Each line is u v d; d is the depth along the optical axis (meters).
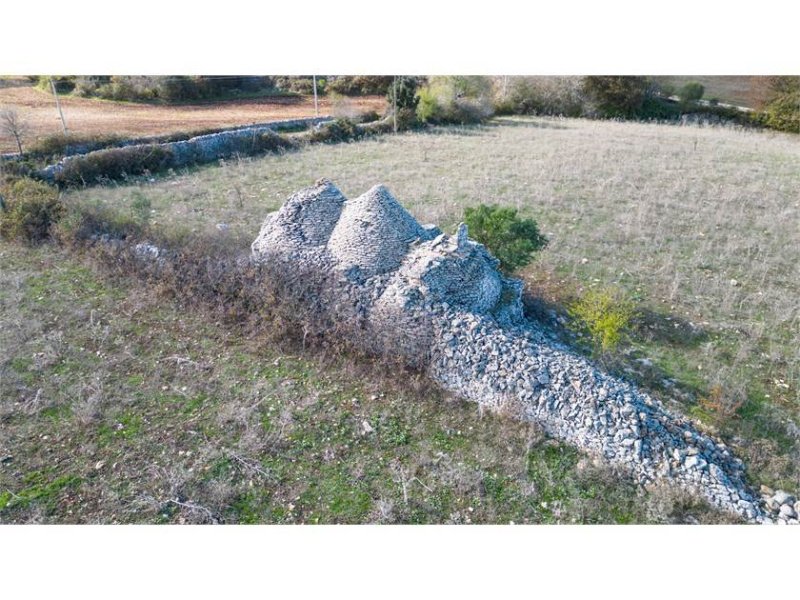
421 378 9.66
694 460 7.84
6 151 20.27
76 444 8.40
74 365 10.07
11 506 7.39
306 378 9.80
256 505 7.51
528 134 26.89
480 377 9.18
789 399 9.51
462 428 8.77
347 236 10.91
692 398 9.52
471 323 9.48
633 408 8.34
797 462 8.25
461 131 27.83
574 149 23.34
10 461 8.07
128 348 10.51
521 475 7.96
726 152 23.14
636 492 7.68
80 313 11.53
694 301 12.23
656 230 15.41
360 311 10.36
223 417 8.89
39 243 14.48
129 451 8.28
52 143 20.16
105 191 18.09
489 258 11.45
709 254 14.24
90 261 13.34
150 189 18.44
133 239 13.74
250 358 10.29
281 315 10.80
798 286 12.88
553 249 14.34
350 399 9.34
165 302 11.94
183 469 7.97
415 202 17.27
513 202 17.22
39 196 15.07
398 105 28.62
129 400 9.22
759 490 7.88
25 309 11.71
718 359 10.48
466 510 7.48
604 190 18.33
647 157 22.19
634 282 12.93
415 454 8.31
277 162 21.86
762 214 16.67
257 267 11.66
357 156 22.75
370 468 8.10
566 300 12.23
